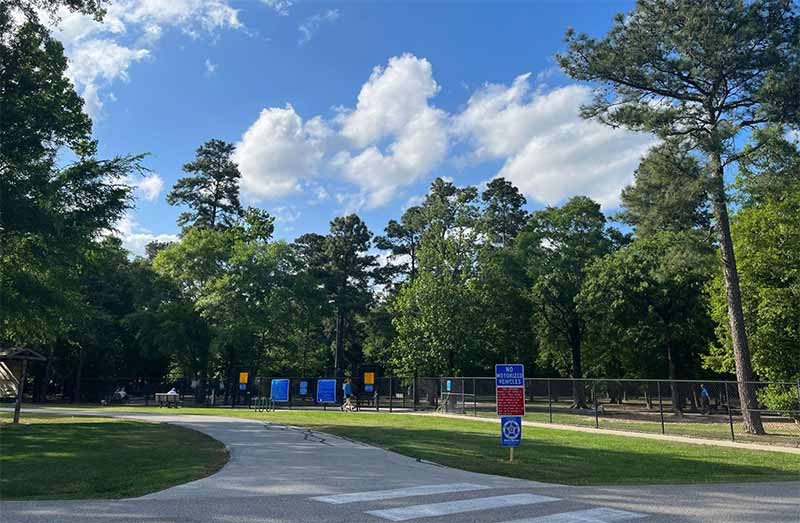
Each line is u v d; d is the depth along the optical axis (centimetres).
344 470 1237
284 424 2498
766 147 2411
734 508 877
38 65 2336
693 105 2667
